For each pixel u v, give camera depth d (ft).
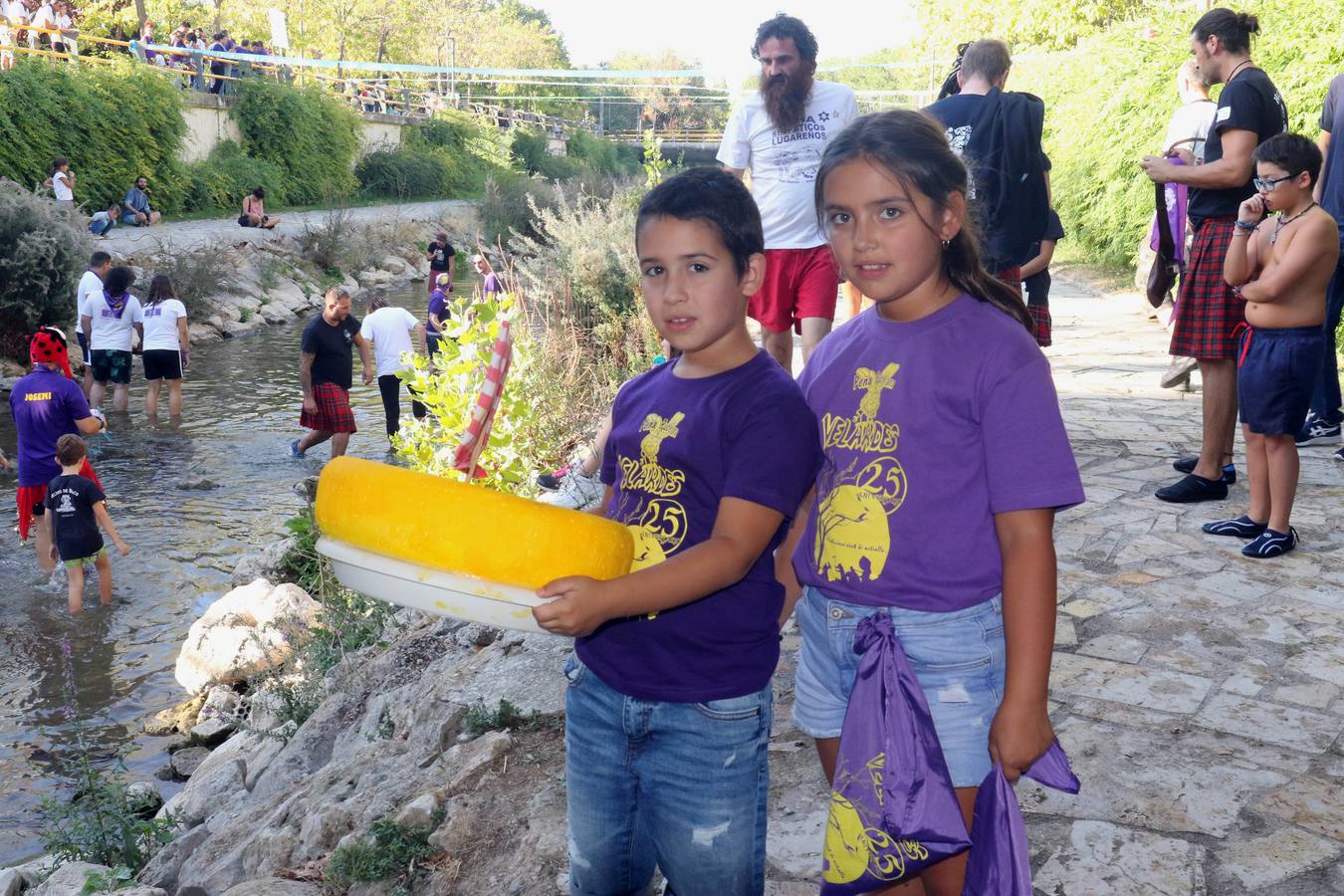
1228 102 17.40
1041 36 93.04
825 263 18.49
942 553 6.66
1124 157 51.65
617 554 6.17
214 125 112.68
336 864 11.44
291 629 22.81
